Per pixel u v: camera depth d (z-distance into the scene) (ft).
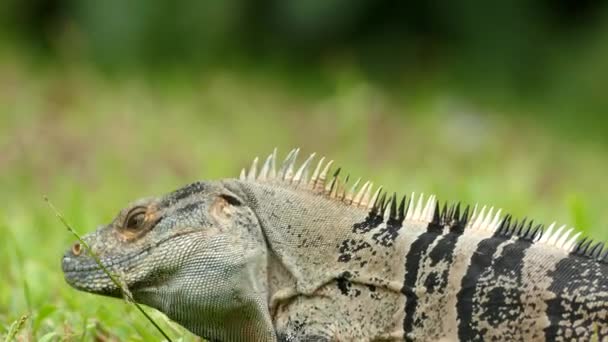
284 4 84.33
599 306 21.02
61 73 73.00
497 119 74.13
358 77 77.61
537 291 21.35
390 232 22.47
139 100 67.41
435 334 21.63
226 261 22.02
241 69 81.51
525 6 85.20
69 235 34.04
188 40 82.84
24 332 25.23
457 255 21.94
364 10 85.15
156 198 23.07
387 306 21.97
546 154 63.26
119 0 80.69
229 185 22.93
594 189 50.88
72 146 55.93
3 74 73.46
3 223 35.22
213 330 22.52
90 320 26.84
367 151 55.77
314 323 22.08
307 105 74.69
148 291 22.68
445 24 85.46
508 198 39.45
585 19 85.46
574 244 21.95
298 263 22.40
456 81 82.84
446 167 53.26
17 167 51.44
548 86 83.10
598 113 79.41
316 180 23.26
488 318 21.40
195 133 59.57
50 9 88.94
